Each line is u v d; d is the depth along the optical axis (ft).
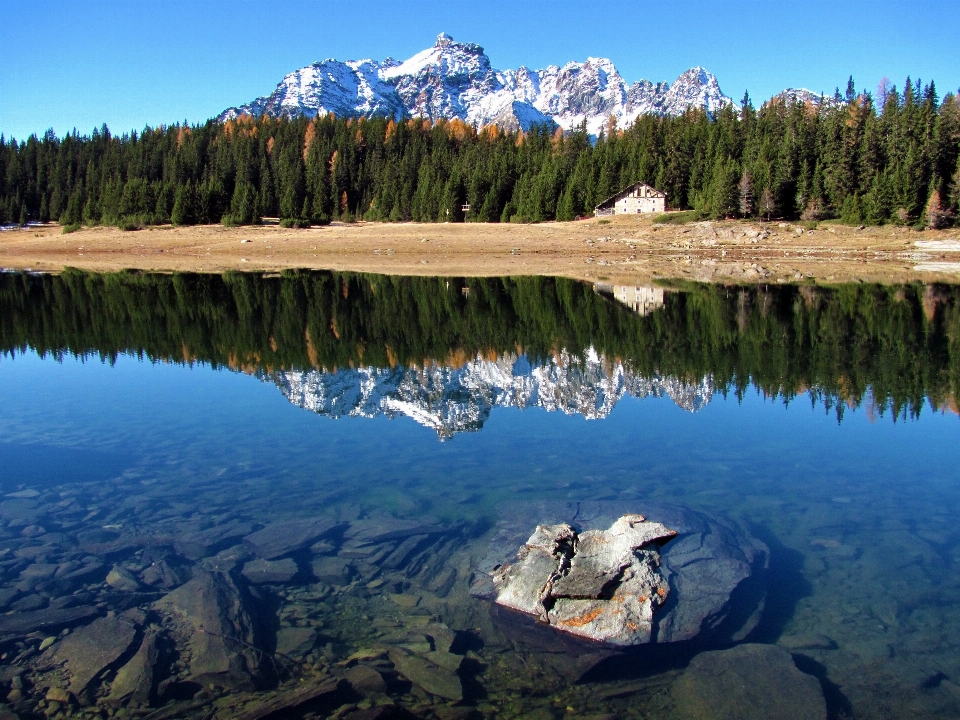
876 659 24.64
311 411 55.72
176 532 33.55
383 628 26.27
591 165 349.00
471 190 358.84
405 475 41.73
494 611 27.63
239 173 393.29
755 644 25.07
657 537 31.83
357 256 242.78
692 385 64.44
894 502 37.83
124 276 181.88
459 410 56.39
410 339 92.07
